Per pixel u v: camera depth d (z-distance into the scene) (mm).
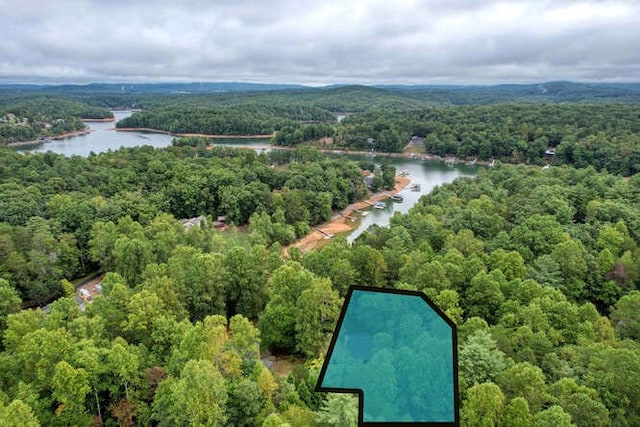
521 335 42875
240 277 64688
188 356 41625
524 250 67438
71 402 37219
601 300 61656
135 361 41000
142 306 49750
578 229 74500
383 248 70750
